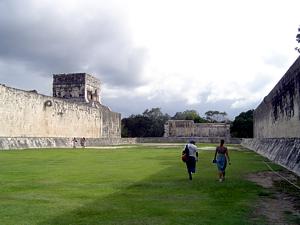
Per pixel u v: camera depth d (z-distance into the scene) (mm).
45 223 7332
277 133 27172
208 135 80125
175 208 8875
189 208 8883
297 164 16656
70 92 65438
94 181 13289
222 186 12406
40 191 11016
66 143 46375
